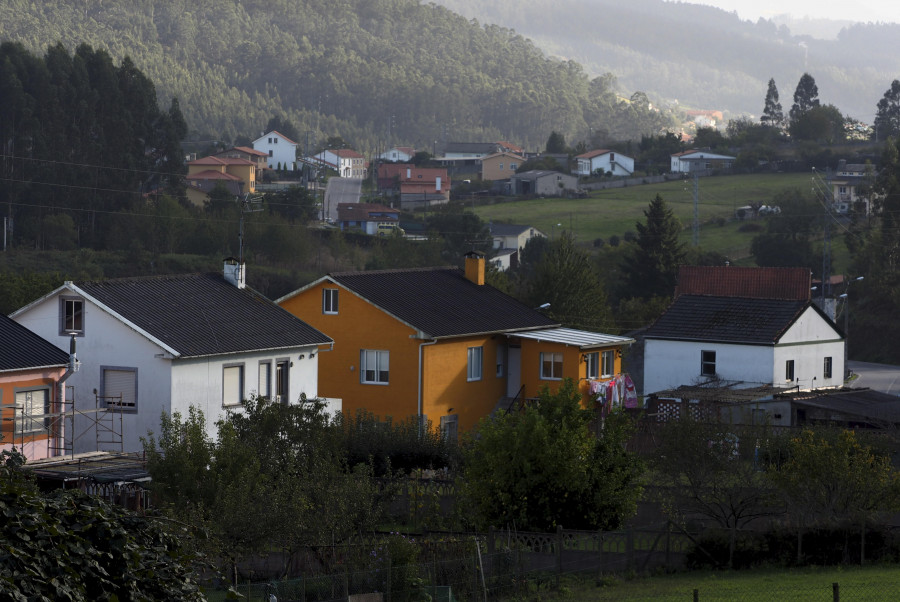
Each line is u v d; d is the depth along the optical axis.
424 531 32.41
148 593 15.36
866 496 32.28
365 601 24.70
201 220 132.12
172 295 48.31
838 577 29.00
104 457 36.91
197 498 28.91
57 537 14.34
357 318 57.72
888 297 125.62
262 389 47.97
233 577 27.42
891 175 151.38
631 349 83.88
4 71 137.12
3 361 37.34
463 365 58.91
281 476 30.48
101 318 44.66
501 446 32.41
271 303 51.72
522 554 28.86
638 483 33.84
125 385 44.41
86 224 136.75
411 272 63.78
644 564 30.75
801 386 71.00
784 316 71.06
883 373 103.31
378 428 45.91
